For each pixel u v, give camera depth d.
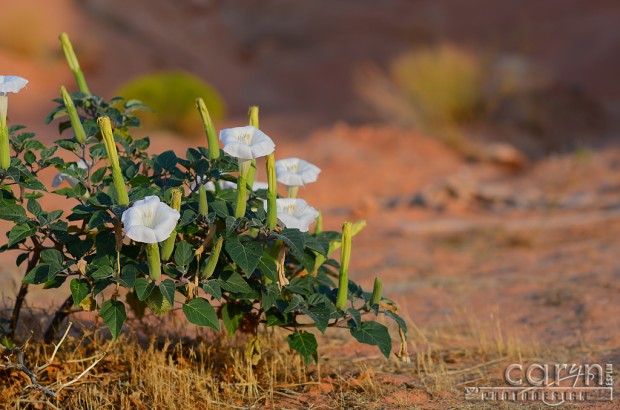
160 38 33.84
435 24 37.50
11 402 5.02
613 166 16.66
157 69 32.75
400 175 16.89
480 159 18.36
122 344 5.98
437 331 7.36
